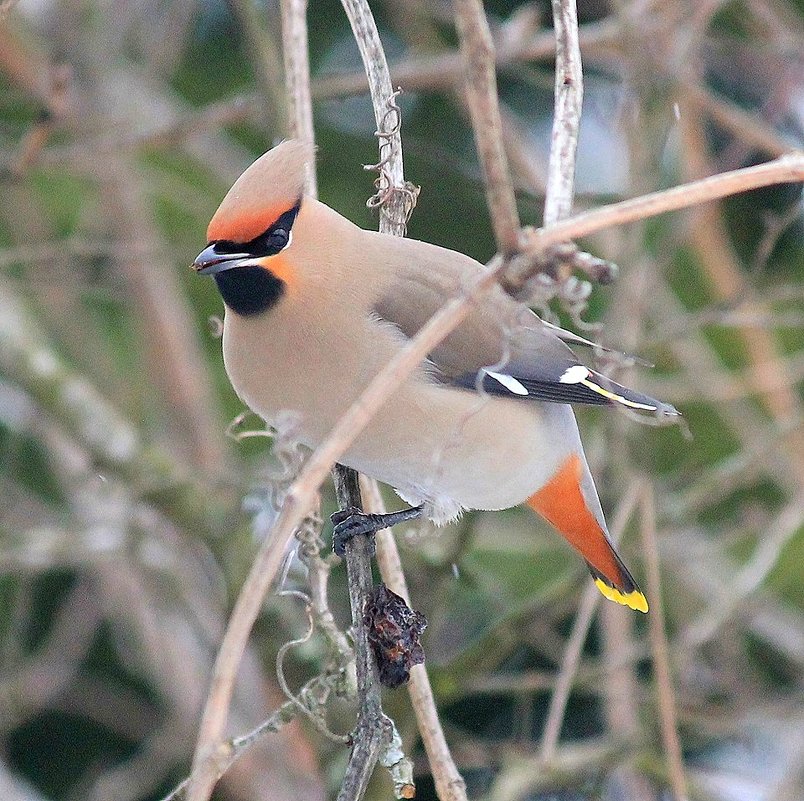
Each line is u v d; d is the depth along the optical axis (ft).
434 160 37.76
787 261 46.78
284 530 16.22
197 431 43.01
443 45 46.29
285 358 23.94
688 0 36.32
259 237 23.36
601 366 29.91
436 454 20.51
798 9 47.50
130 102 43.65
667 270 43.60
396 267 24.59
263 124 32.24
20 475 44.98
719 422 44.60
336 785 32.89
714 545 38.27
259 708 36.24
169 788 44.29
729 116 37.63
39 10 43.04
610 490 33.73
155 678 40.27
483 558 42.06
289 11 25.55
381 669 21.35
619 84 40.22
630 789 36.65
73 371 38.37
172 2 44.29
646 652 36.32
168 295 43.19
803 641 40.37
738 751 41.37
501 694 44.37
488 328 25.08
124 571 39.11
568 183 21.90
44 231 43.65
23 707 39.19
